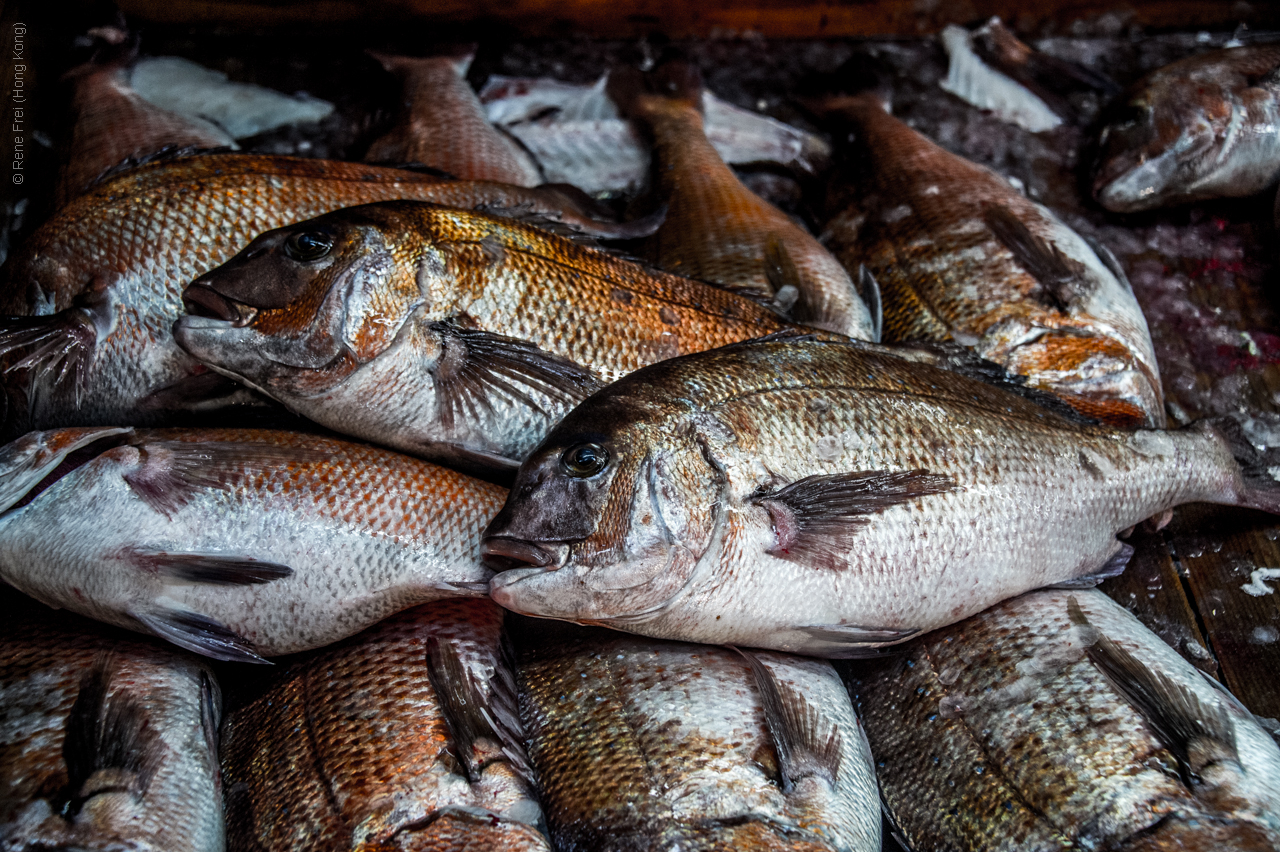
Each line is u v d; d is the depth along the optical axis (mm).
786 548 810
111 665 835
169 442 852
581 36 1313
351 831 788
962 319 1017
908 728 856
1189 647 914
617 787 806
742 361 836
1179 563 952
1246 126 1117
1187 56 1233
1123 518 884
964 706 844
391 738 810
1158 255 1133
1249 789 786
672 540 793
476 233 883
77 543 832
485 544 804
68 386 921
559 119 1221
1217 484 905
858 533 816
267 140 1222
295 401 875
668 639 850
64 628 854
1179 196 1142
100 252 922
